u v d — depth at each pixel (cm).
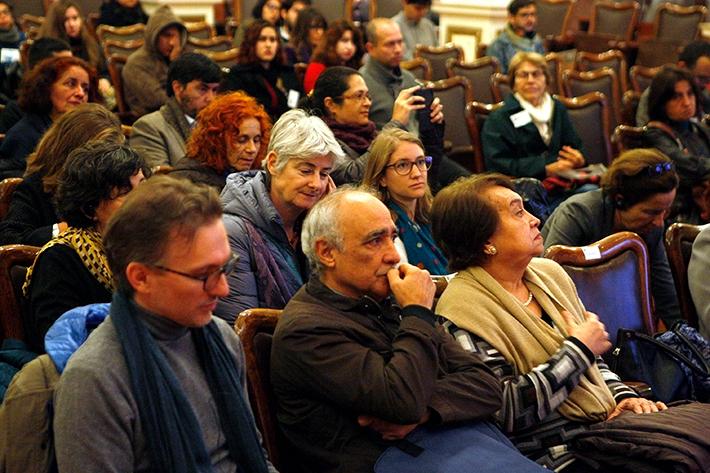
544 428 227
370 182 308
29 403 167
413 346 201
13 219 297
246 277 253
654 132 475
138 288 167
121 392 164
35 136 403
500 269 239
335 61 610
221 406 178
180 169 318
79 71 404
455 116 586
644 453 216
